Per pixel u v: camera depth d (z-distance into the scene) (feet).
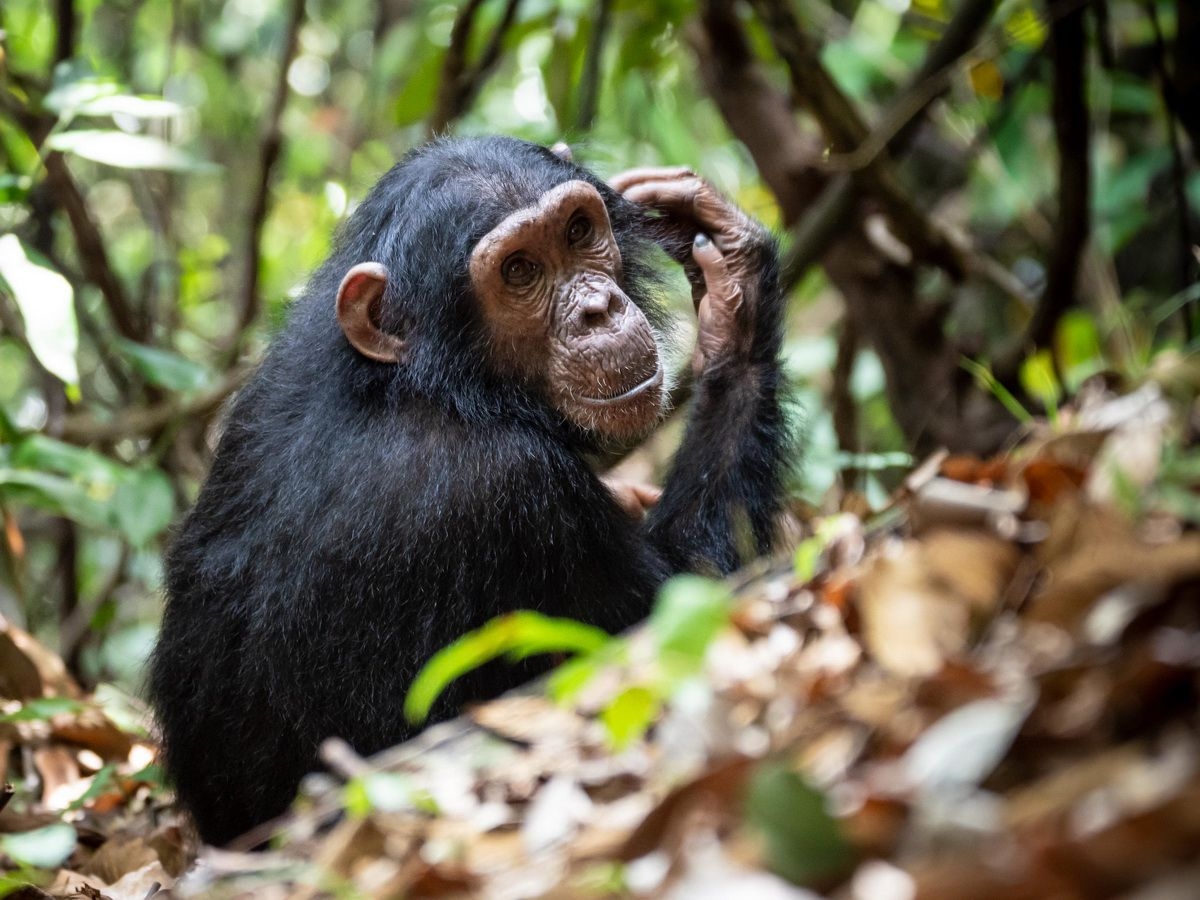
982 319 32.86
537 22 28.58
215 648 17.37
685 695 9.28
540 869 9.19
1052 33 23.50
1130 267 31.60
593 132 28.19
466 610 16.90
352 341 18.01
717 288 19.97
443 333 18.47
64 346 18.94
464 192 18.80
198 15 39.37
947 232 25.36
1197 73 25.55
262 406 18.53
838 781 8.48
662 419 19.66
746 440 19.51
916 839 7.63
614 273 19.36
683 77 36.68
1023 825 7.38
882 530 11.79
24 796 20.02
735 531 19.06
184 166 21.94
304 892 10.11
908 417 26.68
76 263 34.19
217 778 17.44
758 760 8.59
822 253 24.71
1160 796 6.73
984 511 10.12
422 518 17.01
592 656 9.53
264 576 17.04
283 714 16.78
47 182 27.20
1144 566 8.43
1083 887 6.94
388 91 40.27
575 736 10.71
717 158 37.09
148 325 29.48
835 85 23.90
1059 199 24.25
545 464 17.78
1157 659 7.63
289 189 41.88
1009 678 8.35
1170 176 31.42
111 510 23.36
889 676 9.30
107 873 17.65
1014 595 9.55
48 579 31.30
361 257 19.16
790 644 10.66
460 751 11.41
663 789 9.09
